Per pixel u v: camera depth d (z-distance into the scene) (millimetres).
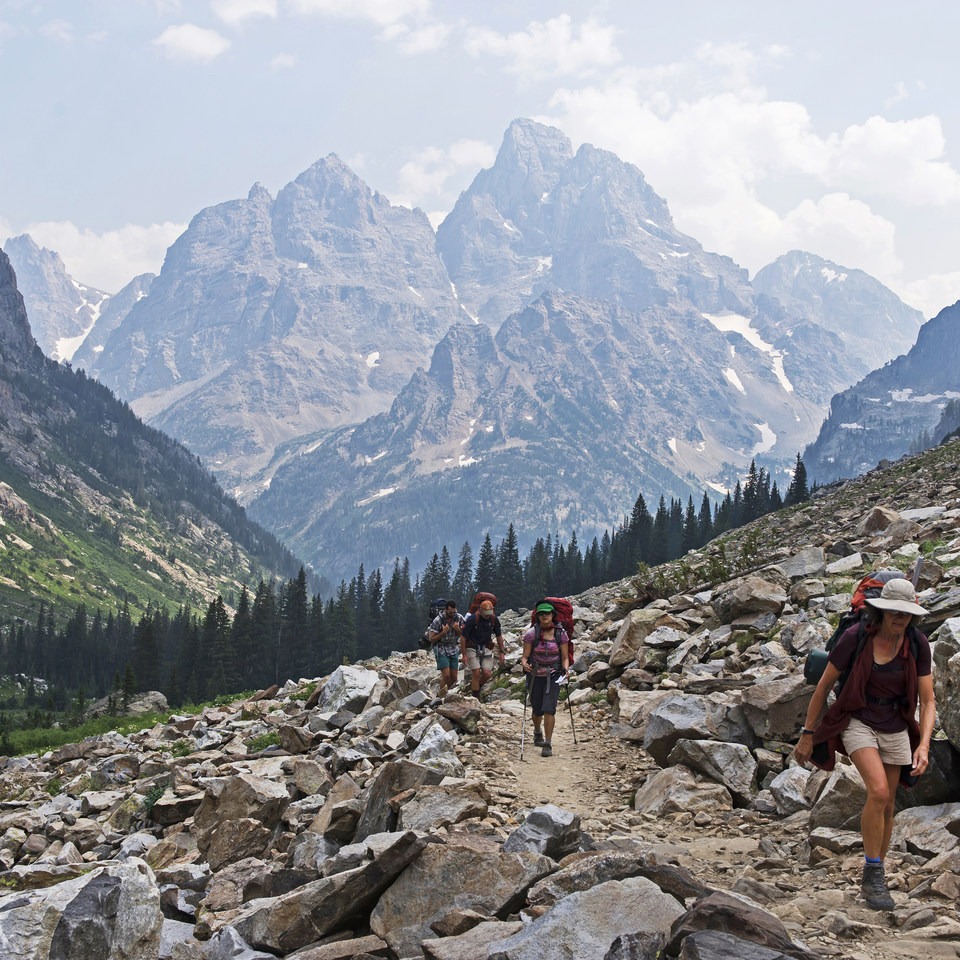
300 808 13281
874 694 7398
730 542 48625
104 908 6176
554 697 15023
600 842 9359
